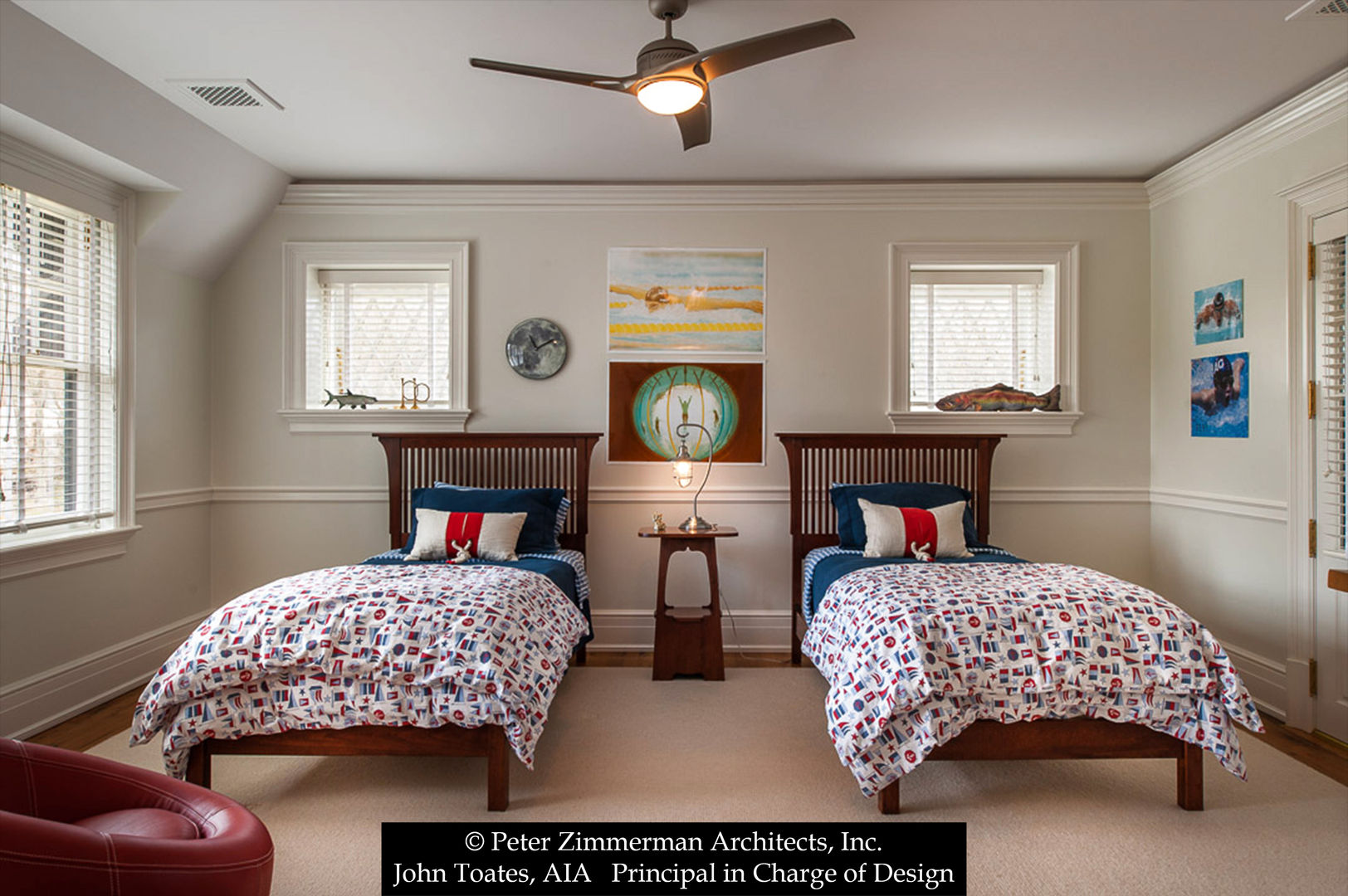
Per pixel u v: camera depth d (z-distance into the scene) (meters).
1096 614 2.21
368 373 4.17
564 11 2.37
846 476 3.93
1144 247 4.00
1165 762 2.56
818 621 2.87
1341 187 2.75
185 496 3.77
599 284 4.05
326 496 4.02
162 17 2.40
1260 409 3.19
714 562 3.54
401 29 2.48
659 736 2.79
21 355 2.86
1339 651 2.82
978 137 3.41
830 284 4.04
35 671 2.86
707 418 4.05
